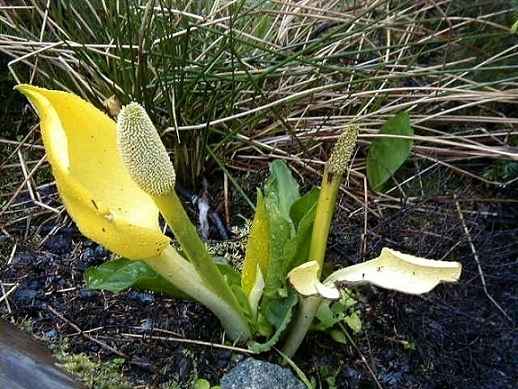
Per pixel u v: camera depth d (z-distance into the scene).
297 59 0.63
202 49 0.67
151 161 0.36
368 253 0.57
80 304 0.52
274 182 0.49
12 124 0.68
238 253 0.57
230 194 0.63
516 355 0.52
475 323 0.53
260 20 0.76
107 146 0.42
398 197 0.64
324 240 0.43
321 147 0.66
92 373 0.47
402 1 0.79
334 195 0.42
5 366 0.46
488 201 0.64
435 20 0.73
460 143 0.66
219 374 0.47
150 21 0.62
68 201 0.37
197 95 0.63
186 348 0.49
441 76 0.72
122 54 0.59
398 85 0.73
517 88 0.72
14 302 0.52
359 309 0.52
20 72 0.68
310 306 0.44
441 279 0.39
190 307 0.51
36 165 0.63
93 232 0.38
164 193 0.38
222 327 0.50
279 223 0.44
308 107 0.66
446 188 0.66
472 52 0.75
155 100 0.64
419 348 0.51
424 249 0.57
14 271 0.55
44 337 0.50
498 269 0.58
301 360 0.49
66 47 0.65
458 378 0.50
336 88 0.70
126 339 0.50
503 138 0.70
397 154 0.61
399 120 0.62
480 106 0.69
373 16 0.79
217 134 0.65
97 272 0.45
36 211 0.60
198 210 0.60
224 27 0.69
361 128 0.67
